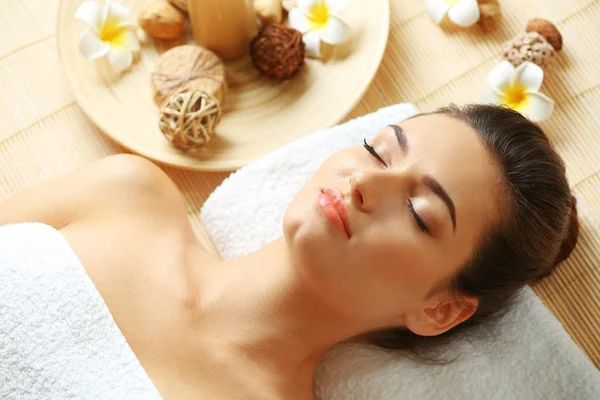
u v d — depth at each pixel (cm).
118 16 152
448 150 103
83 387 98
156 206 121
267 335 112
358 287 105
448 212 101
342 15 160
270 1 157
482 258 106
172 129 138
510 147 105
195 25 152
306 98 154
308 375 118
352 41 158
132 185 120
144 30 155
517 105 153
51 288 102
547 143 110
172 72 146
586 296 143
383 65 164
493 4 163
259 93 155
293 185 137
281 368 113
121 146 152
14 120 153
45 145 152
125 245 113
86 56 149
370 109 161
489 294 112
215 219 137
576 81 160
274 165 138
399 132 107
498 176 104
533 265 109
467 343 125
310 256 104
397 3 169
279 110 153
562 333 126
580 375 123
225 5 144
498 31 166
